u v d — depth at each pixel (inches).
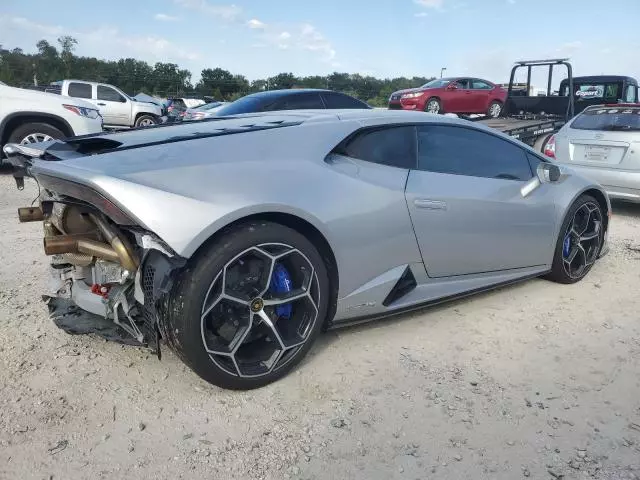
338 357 120.1
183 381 109.4
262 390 107.0
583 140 267.4
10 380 107.8
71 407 99.9
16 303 144.8
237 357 105.3
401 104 632.4
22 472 83.5
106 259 104.4
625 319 144.1
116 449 89.5
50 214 119.3
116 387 106.7
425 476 85.0
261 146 110.7
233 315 102.1
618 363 120.6
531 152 159.9
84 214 109.8
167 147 104.4
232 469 85.9
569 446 92.6
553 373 116.1
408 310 131.6
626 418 100.5
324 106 360.8
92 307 107.4
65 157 108.0
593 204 170.7
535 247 154.8
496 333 134.3
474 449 91.5
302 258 106.3
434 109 633.0
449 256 133.2
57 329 130.0
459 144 140.8
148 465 86.2
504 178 147.7
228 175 101.1
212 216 94.7
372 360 119.4
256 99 345.7
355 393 106.8
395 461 88.3
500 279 149.3
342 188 113.7
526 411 102.3
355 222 113.8
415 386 109.7
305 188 108.3
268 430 95.3
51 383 107.3
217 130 117.6
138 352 120.1
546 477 85.2
